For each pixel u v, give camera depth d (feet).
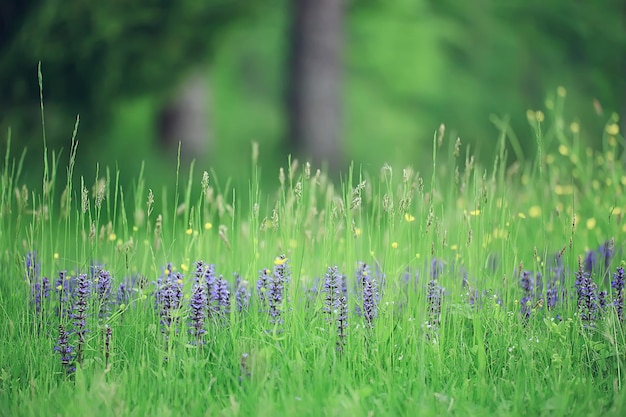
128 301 24.98
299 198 24.50
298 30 78.38
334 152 78.38
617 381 21.97
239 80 106.52
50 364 22.44
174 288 23.21
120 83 54.29
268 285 23.95
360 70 104.78
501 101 105.91
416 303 24.08
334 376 21.22
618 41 104.17
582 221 33.04
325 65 77.97
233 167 74.43
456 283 24.90
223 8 54.34
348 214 24.11
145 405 20.10
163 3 52.90
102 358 22.72
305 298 24.23
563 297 24.93
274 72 109.70
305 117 77.82
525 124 104.88
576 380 21.81
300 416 19.54
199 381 20.99
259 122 98.53
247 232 26.08
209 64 58.80
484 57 107.76
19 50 53.21
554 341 23.41
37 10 52.75
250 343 22.47
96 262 24.54
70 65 53.52
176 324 23.29
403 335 23.22
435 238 26.53
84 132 56.70
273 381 20.61
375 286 23.61
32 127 55.21
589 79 105.40
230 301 24.27
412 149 99.55
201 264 23.61
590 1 104.42
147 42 53.67
